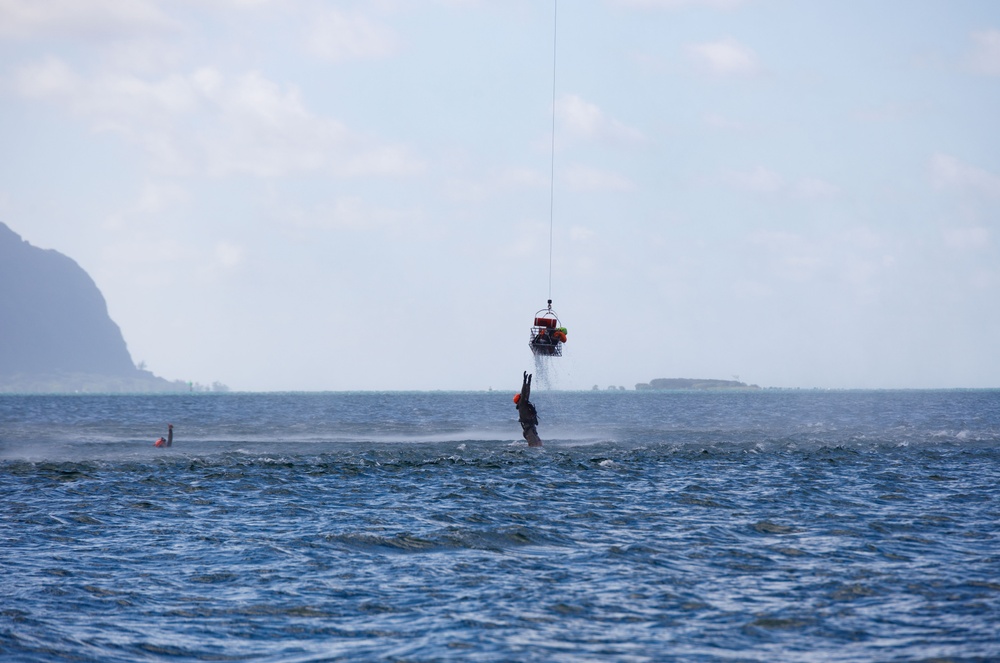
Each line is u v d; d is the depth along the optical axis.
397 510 86.44
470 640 46.03
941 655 43.34
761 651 44.25
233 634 47.38
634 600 53.22
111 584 57.34
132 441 183.88
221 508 88.19
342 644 45.69
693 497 94.44
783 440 178.12
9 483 107.81
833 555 64.94
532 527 76.69
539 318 126.06
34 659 42.84
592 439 185.12
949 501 91.00
